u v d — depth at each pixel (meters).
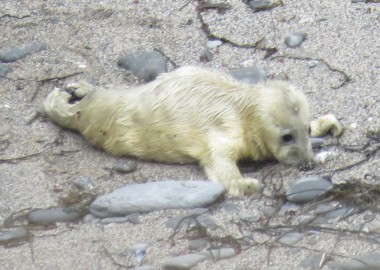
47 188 15.94
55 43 19.77
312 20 20.00
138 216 15.12
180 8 20.64
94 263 14.32
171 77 16.30
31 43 19.72
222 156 15.77
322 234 14.63
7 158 16.66
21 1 21.14
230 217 15.00
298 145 15.79
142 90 16.34
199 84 16.12
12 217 15.39
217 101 15.99
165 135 16.06
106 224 15.07
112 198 15.32
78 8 20.77
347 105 17.53
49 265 14.34
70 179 16.09
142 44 19.56
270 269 13.99
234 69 18.59
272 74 18.48
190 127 15.98
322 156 16.14
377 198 15.27
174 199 15.22
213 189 15.27
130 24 20.20
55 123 17.39
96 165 16.39
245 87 16.05
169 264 14.12
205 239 14.59
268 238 14.58
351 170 15.91
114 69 18.89
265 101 15.75
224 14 20.36
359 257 14.12
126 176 16.09
